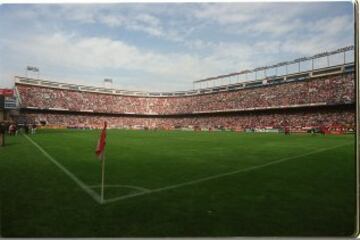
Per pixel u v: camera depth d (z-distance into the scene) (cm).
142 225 497
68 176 866
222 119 5791
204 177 859
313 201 621
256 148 1736
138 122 6819
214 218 527
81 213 549
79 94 6147
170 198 643
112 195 665
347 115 4016
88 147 1727
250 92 5419
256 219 524
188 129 6012
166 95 7025
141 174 903
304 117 4497
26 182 786
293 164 1100
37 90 5525
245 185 761
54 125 5259
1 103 3041
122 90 6788
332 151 1533
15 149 1583
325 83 4284
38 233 469
